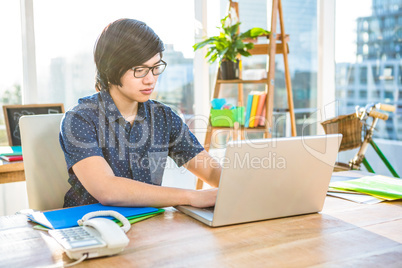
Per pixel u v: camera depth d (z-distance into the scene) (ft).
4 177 6.88
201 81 11.56
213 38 10.34
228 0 11.63
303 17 12.51
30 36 9.53
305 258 2.94
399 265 2.83
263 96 10.61
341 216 3.90
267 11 12.08
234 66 10.64
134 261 2.89
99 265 2.83
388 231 3.49
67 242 2.97
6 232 3.48
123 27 4.49
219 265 2.82
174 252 3.04
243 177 3.50
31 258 2.96
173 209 4.11
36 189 4.96
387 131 11.78
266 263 2.85
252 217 3.70
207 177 5.18
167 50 11.02
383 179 5.22
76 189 4.74
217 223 3.57
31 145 4.97
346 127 9.74
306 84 12.80
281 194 3.74
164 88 11.09
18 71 9.55
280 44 11.08
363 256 2.98
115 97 4.86
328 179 3.90
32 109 8.82
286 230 3.51
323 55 12.78
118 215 3.58
